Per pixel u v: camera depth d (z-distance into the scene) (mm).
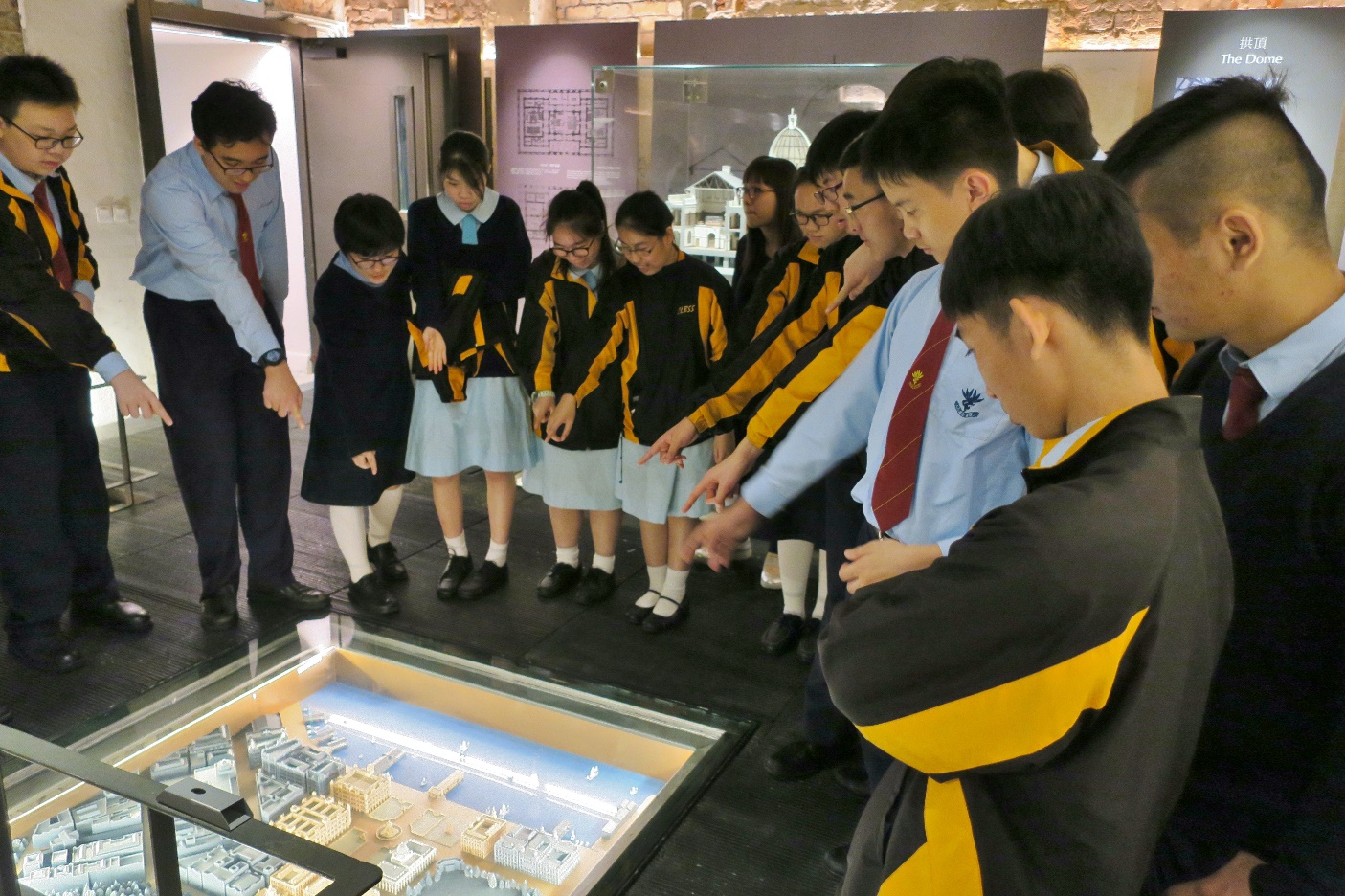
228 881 1721
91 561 2945
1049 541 743
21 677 2709
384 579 3375
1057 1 4652
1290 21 3922
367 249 2799
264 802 2031
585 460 3100
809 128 3441
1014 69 4301
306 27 5832
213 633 2986
